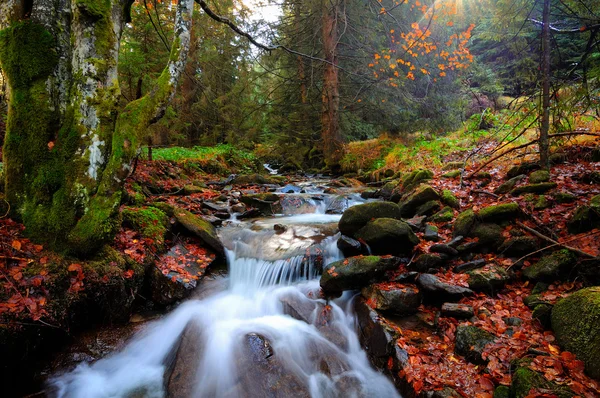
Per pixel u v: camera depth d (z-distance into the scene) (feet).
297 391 11.24
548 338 10.37
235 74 61.31
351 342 13.28
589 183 17.76
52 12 12.86
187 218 19.63
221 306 15.81
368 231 17.12
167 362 12.91
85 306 12.41
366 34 40.83
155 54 33.88
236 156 52.19
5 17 12.65
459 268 14.93
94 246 12.94
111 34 13.39
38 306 10.86
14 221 12.88
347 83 48.98
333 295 15.46
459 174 26.45
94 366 11.98
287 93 52.34
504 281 13.57
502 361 9.88
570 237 14.10
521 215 16.29
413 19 44.21
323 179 46.62
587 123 26.18
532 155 24.94
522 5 21.44
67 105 13.14
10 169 12.92
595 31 17.47
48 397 10.78
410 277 14.85
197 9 35.22
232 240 20.61
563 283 12.62
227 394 11.18
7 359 9.98
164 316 14.78
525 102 23.79
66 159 12.82
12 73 12.63
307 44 45.85
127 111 13.61
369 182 41.19
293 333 13.89
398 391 10.56
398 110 48.88
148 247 16.21
